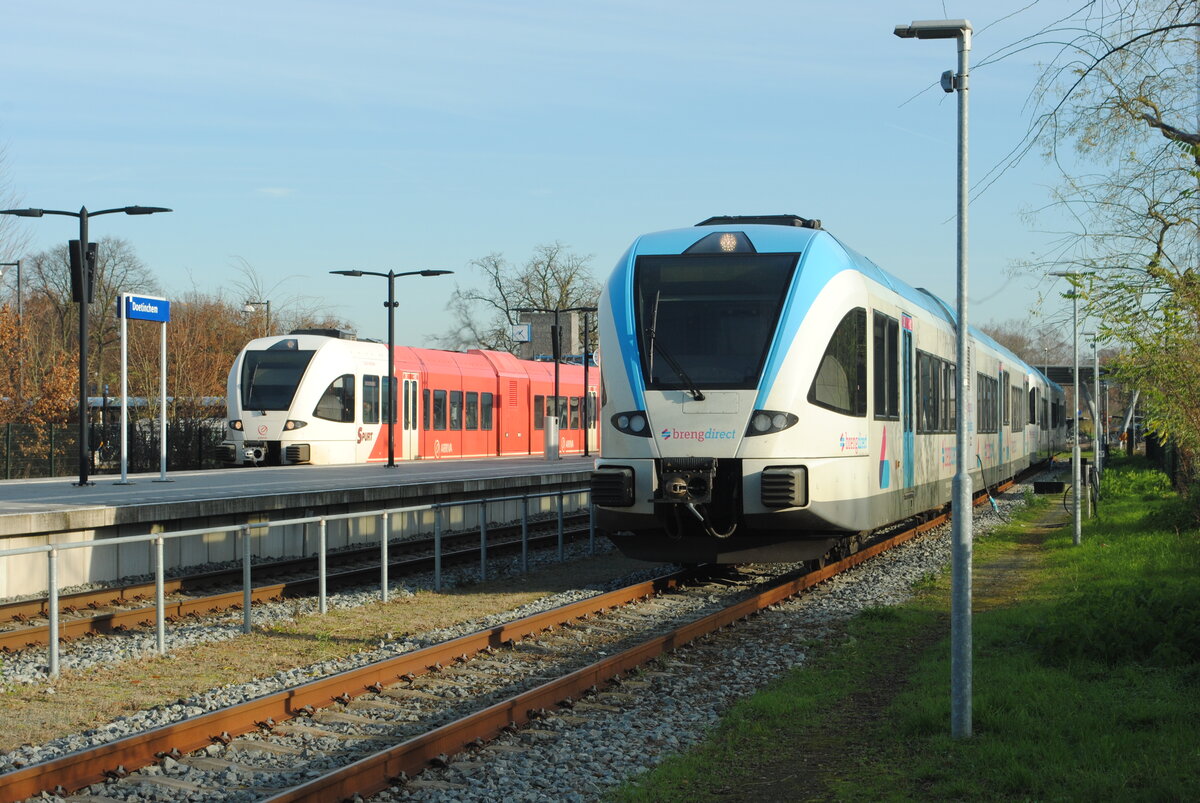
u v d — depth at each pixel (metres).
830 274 14.09
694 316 13.82
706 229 14.59
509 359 44.66
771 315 13.64
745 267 13.99
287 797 6.10
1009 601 13.90
